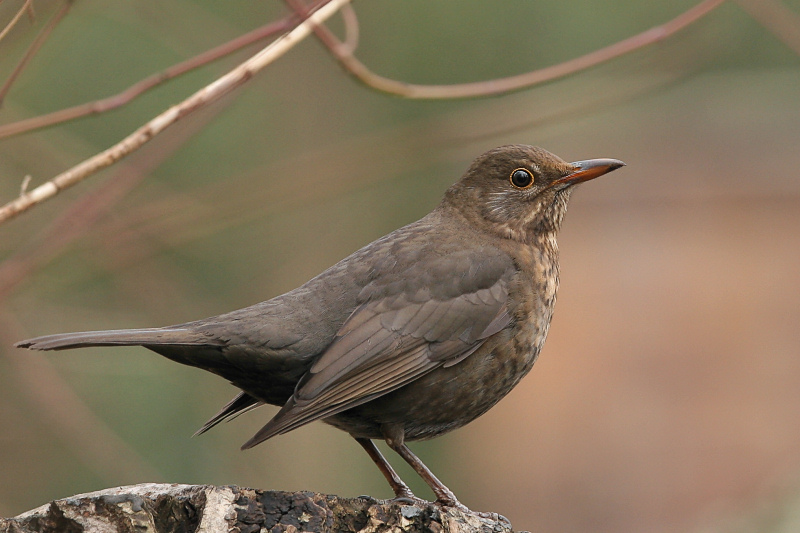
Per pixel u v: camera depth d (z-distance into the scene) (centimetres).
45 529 605
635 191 2006
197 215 1232
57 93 1421
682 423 1853
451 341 767
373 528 641
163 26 1317
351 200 1727
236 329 728
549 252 859
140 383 1384
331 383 722
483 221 852
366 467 1767
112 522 603
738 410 1855
